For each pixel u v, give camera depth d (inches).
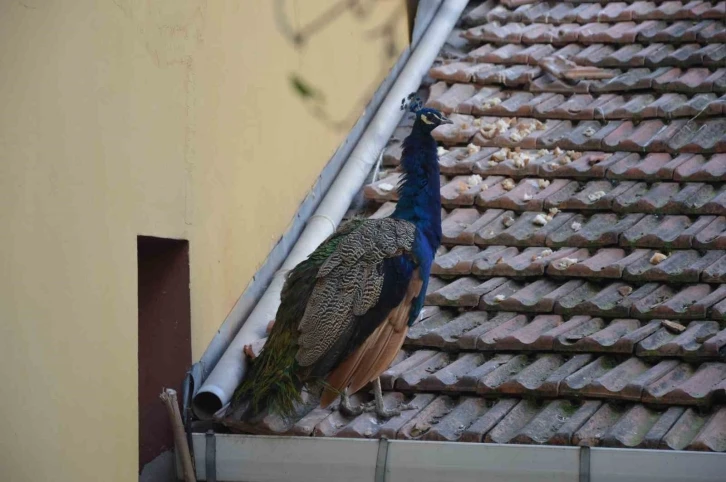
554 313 319.6
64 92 257.1
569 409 283.0
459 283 338.6
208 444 288.7
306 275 298.8
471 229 358.3
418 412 291.0
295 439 283.1
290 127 365.7
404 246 292.5
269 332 324.8
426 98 435.2
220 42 326.0
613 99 416.8
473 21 475.5
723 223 341.4
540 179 380.5
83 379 258.5
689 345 289.7
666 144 379.2
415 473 273.3
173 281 308.5
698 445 254.2
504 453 266.1
